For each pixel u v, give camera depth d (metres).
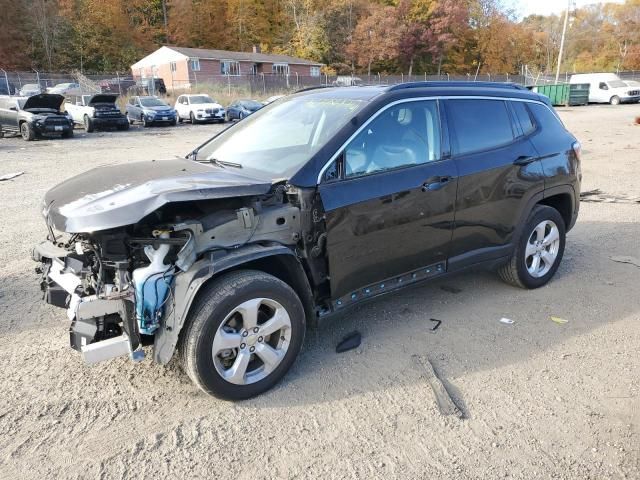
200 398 3.16
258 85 44.34
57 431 2.86
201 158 4.16
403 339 3.88
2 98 20.19
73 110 24.36
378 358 3.61
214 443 2.78
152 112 26.14
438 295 4.70
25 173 11.55
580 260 5.62
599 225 7.02
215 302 2.88
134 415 3.00
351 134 3.46
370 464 2.62
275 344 3.24
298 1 67.50
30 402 3.11
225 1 66.56
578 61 75.88
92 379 3.36
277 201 3.27
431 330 4.02
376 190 3.49
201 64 50.88
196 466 2.61
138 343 2.95
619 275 5.17
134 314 2.91
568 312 4.34
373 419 2.97
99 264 2.97
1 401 3.11
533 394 3.21
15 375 3.38
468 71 71.12
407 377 3.38
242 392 3.09
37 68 53.56
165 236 2.90
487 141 4.25
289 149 3.66
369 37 65.12
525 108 4.69
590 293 4.73
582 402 3.13
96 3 56.62
